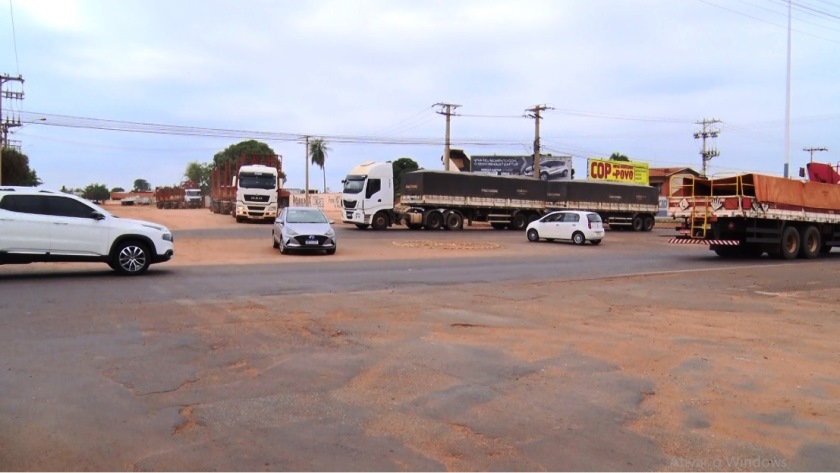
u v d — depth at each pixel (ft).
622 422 16.31
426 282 45.32
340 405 17.12
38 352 22.00
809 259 74.84
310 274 49.11
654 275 53.31
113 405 16.66
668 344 25.67
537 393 18.61
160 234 46.39
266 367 20.74
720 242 68.33
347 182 123.03
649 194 158.81
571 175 223.51
